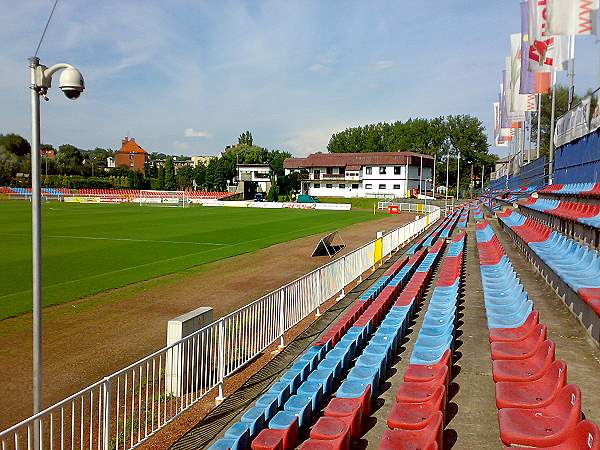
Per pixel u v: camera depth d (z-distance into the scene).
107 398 5.30
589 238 13.89
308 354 7.96
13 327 11.27
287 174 96.56
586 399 6.04
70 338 10.44
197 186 104.69
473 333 9.33
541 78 22.83
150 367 8.66
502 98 36.38
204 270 18.77
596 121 15.57
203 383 7.37
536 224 18.19
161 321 11.77
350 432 5.26
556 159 23.67
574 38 20.47
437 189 100.62
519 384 5.57
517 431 4.59
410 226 26.81
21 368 8.73
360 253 16.39
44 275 17.69
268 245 26.31
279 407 6.17
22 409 7.17
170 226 36.94
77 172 107.50
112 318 12.03
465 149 101.94
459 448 5.29
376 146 116.19
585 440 3.85
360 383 6.45
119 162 147.50
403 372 7.68
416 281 12.92
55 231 32.59
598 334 7.76
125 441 5.68
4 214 47.03
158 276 17.52
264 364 8.67
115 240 28.11
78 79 5.35
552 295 11.70
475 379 7.09
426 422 4.92
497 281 11.84
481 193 86.38
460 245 19.62
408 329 9.91
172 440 6.07
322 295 12.48
